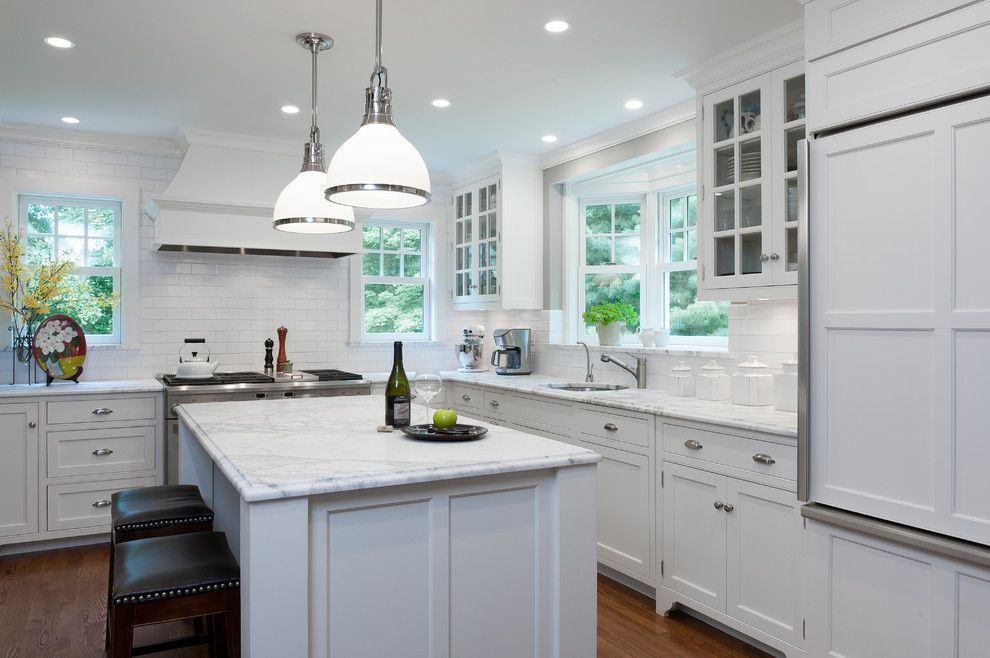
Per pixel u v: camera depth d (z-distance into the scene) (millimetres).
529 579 2055
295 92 3820
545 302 5215
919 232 1892
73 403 4156
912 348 1910
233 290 5129
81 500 4188
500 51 3250
